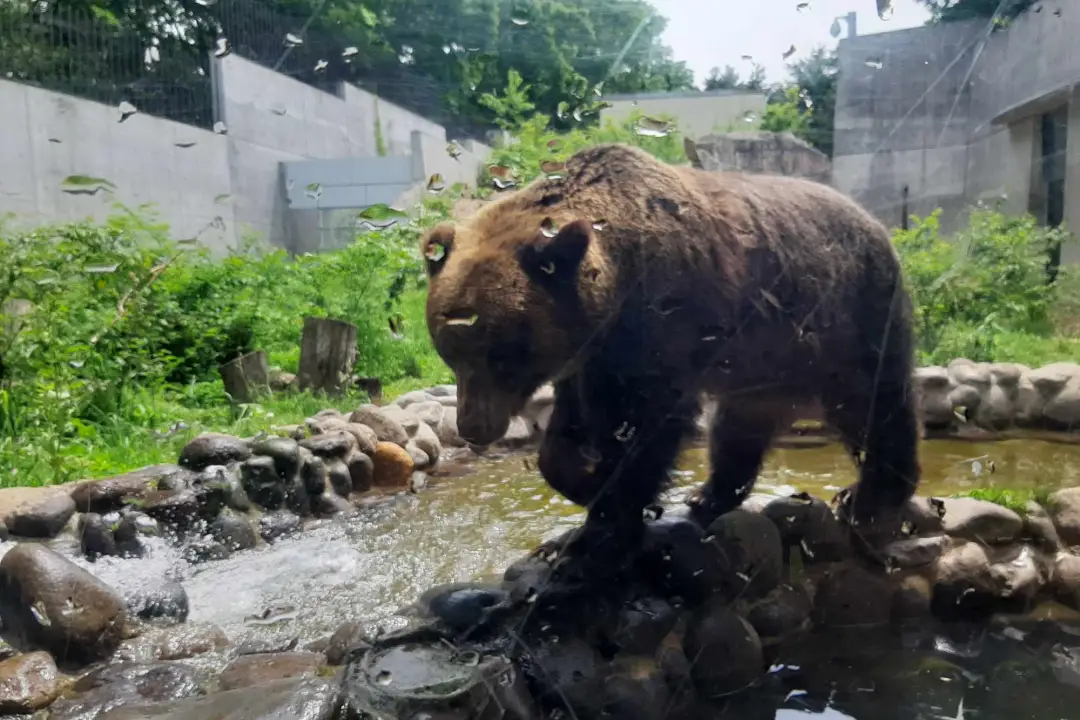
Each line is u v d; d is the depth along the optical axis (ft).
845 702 8.25
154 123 29.50
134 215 24.85
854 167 12.87
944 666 8.93
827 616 9.85
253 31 29.73
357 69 22.00
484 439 8.84
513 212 9.12
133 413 19.29
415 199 26.63
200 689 7.60
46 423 16.57
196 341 24.22
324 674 7.61
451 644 7.80
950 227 17.04
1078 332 19.74
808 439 14.28
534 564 9.79
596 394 9.51
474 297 8.44
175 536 11.77
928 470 15.25
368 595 10.11
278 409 21.26
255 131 31.53
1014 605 10.03
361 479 15.29
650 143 12.37
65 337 19.47
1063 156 16.02
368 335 26.94
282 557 11.64
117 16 28.17
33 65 27.27
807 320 10.02
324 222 32.35
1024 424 18.70
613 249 8.93
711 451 11.34
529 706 7.27
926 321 18.29
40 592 8.16
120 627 8.41
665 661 8.38
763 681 8.69
